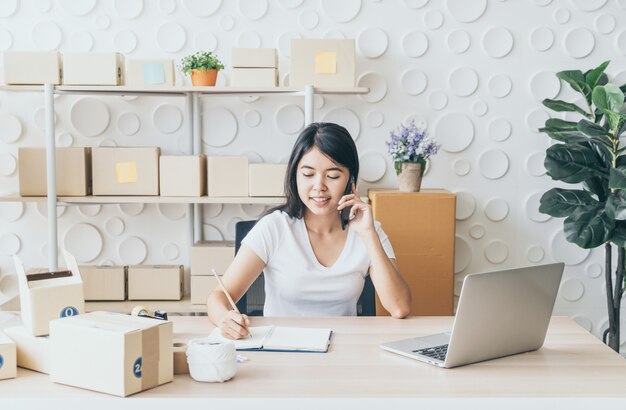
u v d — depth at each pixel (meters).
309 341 1.66
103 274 3.15
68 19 3.29
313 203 1.97
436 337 1.71
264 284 2.35
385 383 1.39
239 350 1.60
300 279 2.04
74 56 2.96
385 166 3.40
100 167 3.05
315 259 2.06
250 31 3.33
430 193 3.11
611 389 1.37
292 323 1.86
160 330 1.37
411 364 1.52
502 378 1.43
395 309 1.94
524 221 3.46
